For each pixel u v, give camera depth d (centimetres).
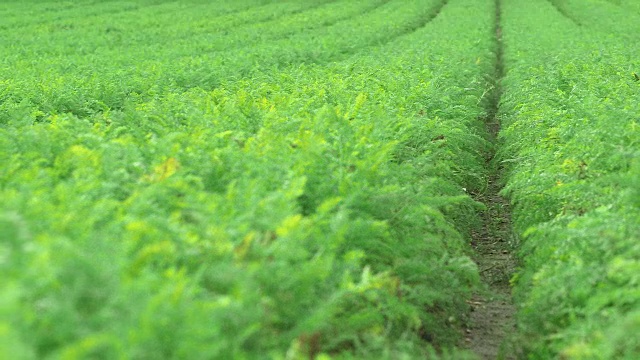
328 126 931
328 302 512
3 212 476
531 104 1345
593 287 608
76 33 3494
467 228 972
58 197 593
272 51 2312
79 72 1897
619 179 696
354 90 1355
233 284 492
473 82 1664
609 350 483
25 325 382
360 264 641
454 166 1080
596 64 1717
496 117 1617
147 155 789
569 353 520
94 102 1336
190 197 595
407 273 673
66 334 391
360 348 521
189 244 531
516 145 1213
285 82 1516
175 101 1188
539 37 2798
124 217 563
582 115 1097
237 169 731
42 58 2361
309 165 737
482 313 775
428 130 1097
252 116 1051
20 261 419
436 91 1341
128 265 479
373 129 913
